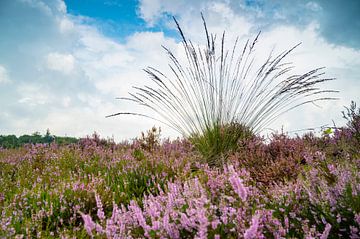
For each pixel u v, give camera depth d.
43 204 4.02
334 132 5.49
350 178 2.65
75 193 4.18
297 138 6.16
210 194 2.88
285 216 2.37
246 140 6.14
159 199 3.10
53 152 7.93
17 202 4.11
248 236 1.86
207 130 6.42
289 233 2.29
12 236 3.01
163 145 7.58
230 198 2.49
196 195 2.75
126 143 9.30
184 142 7.36
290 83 6.23
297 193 2.81
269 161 4.87
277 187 3.24
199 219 1.98
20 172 6.14
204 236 1.94
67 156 7.19
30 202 4.11
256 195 2.88
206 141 6.40
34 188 4.76
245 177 3.44
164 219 2.21
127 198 4.31
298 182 3.02
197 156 6.23
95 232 2.70
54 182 5.22
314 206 2.54
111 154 7.30
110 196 4.22
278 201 2.84
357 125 4.76
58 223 3.63
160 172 5.14
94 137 9.35
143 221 2.26
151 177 4.95
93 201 4.05
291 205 2.69
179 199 2.70
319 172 3.19
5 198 4.48
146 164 5.41
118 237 2.27
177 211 2.50
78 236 3.07
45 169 6.13
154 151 6.86
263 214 2.30
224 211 2.30
